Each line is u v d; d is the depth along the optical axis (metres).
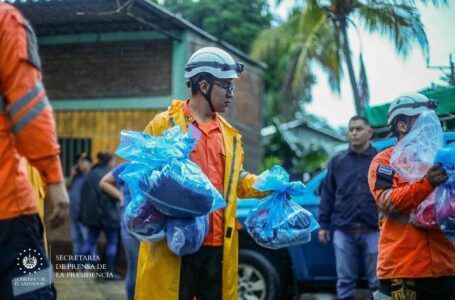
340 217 6.79
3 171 3.06
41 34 12.48
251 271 7.52
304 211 4.41
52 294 3.20
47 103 3.07
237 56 14.80
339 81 18.28
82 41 12.46
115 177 6.43
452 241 4.17
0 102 3.05
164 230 3.92
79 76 12.48
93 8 10.57
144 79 12.16
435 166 4.05
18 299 3.04
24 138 3.00
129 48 12.28
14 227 3.07
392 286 4.33
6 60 3.00
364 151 6.82
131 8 10.59
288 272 7.72
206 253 4.13
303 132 30.58
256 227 4.38
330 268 7.54
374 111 8.38
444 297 4.36
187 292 4.04
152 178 3.79
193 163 3.92
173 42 12.03
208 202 3.85
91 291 9.12
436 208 4.14
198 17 20.44
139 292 4.10
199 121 4.30
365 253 6.71
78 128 12.45
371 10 13.71
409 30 12.09
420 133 4.19
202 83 4.27
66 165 12.43
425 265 4.23
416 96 4.40
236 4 20.69
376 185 4.33
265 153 26.12
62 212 3.07
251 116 15.83
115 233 10.48
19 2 10.20
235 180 4.29
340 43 17.75
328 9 16.34
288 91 20.03
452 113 6.85
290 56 20.17
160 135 4.29
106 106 12.33
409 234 4.27
